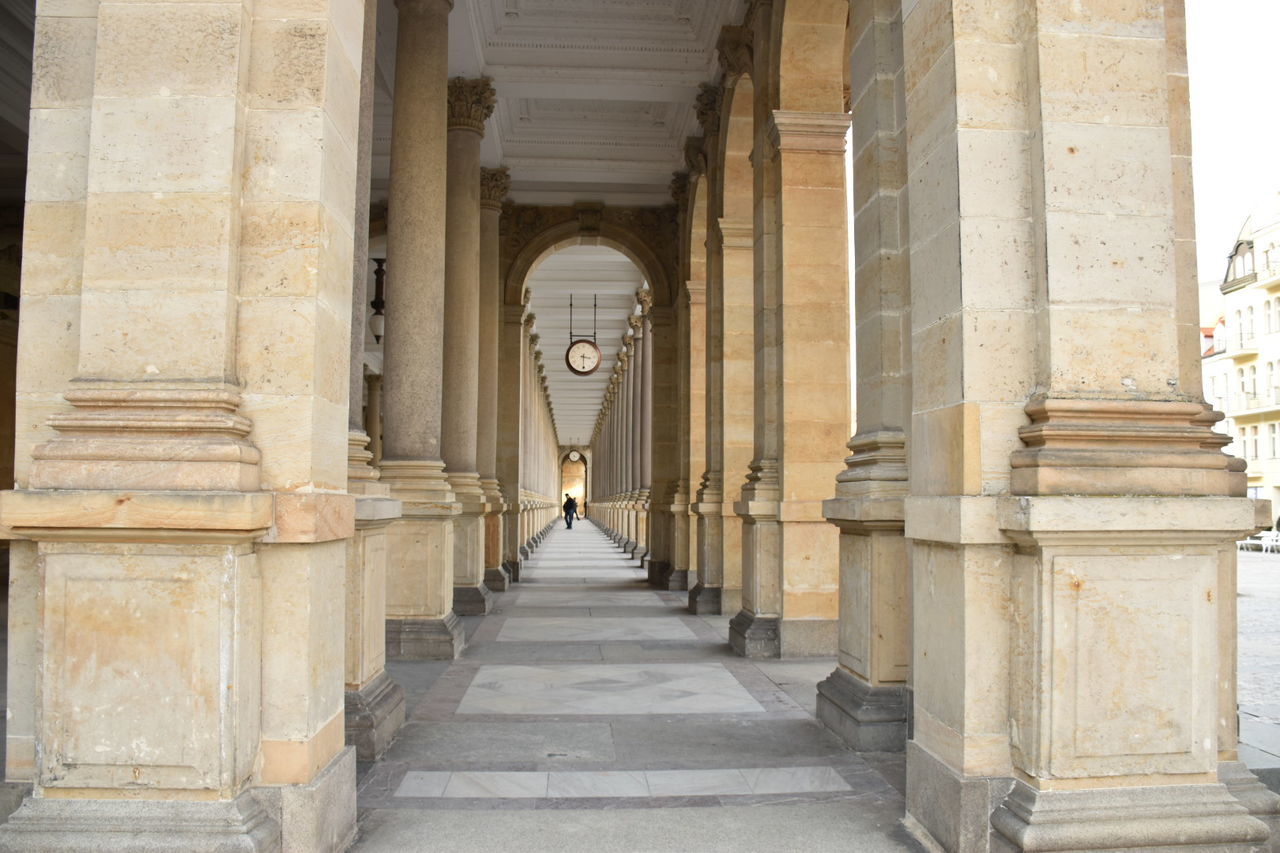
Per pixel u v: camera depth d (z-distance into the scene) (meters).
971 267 4.25
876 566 6.32
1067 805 3.87
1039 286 4.23
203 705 3.73
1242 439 40.62
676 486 17.83
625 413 34.88
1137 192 4.25
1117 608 3.96
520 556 21.22
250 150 4.11
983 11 4.35
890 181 6.74
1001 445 4.20
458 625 9.92
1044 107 4.22
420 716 7.00
